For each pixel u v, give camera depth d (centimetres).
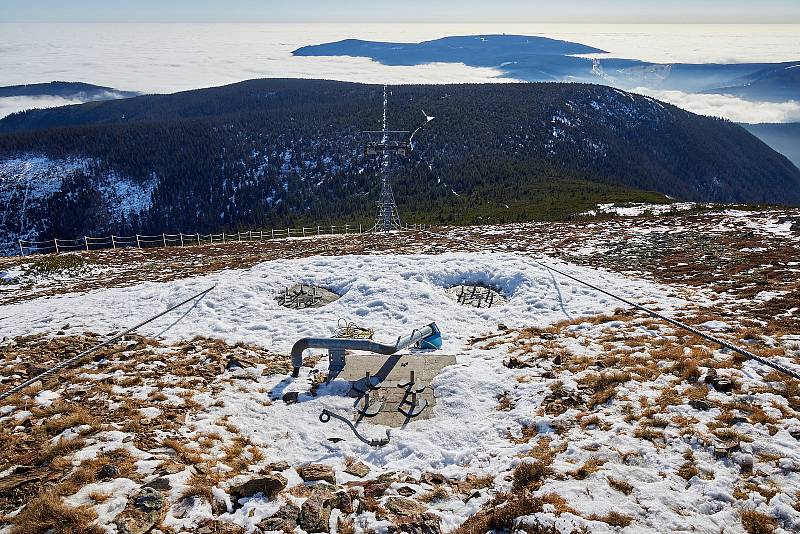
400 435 984
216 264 2728
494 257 2223
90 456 836
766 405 909
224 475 820
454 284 1980
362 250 2922
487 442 943
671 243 2562
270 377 1252
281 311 1741
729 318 1374
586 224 3781
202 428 990
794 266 1875
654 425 888
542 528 654
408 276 1997
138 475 789
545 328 1498
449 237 3516
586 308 1633
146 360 1340
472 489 789
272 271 2108
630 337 1323
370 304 1756
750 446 798
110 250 3731
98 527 661
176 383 1188
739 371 1038
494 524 681
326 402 1120
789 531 635
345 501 749
